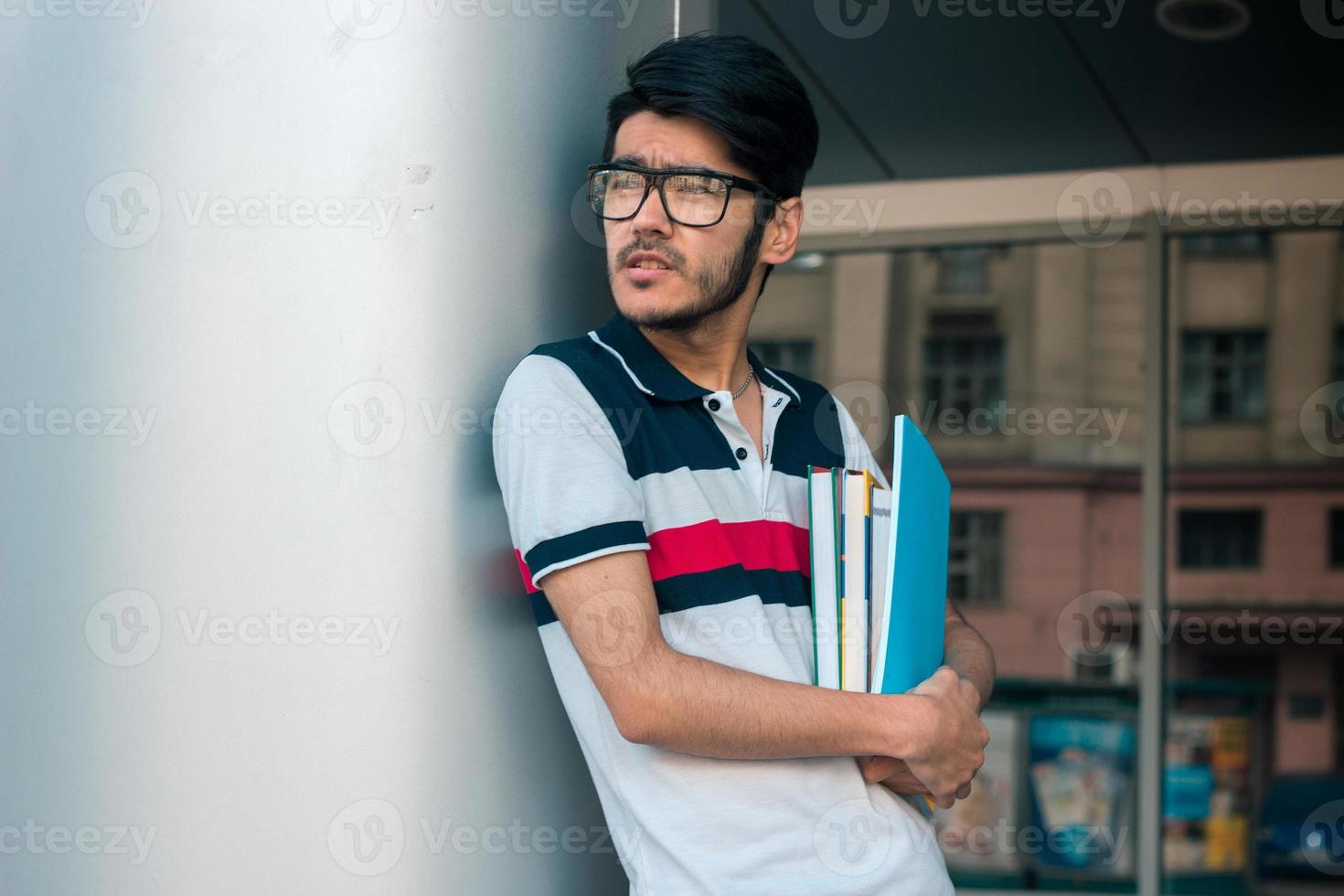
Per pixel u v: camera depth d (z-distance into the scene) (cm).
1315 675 404
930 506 134
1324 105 356
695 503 119
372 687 117
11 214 115
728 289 124
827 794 117
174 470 113
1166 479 417
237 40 117
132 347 114
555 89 139
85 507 113
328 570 116
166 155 115
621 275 123
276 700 113
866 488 128
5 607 113
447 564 122
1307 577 411
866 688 124
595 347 126
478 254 128
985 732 122
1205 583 414
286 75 118
